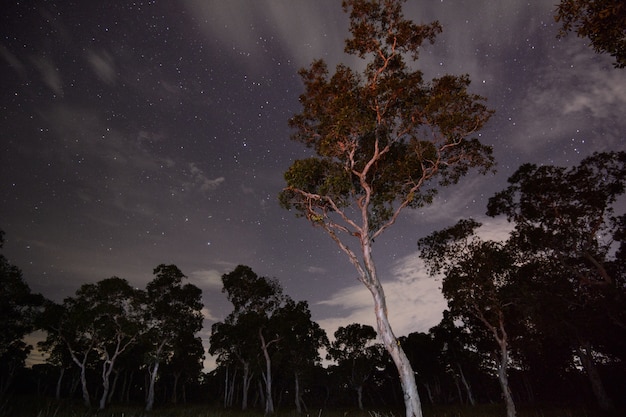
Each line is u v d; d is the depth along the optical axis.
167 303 35.97
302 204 15.56
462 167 15.75
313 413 34.16
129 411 24.05
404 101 14.89
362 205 14.67
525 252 23.73
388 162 16.25
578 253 22.52
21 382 55.81
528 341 26.17
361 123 13.93
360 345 52.28
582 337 24.42
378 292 12.66
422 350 56.06
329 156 15.51
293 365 44.91
